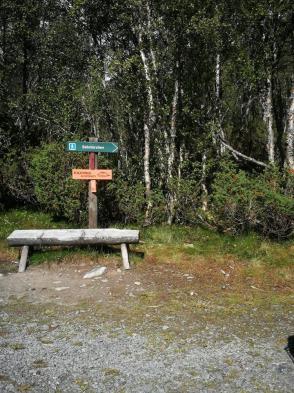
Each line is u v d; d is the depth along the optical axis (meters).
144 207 9.95
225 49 9.78
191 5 9.02
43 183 9.49
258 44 9.94
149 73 10.05
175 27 9.54
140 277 6.45
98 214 9.58
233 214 8.55
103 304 5.36
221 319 4.93
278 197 7.98
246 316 5.03
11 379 3.54
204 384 3.50
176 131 10.68
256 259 7.35
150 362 3.86
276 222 8.22
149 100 10.23
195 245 8.22
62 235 6.82
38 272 6.65
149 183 10.32
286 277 6.58
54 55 13.91
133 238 6.77
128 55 11.72
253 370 3.74
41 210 11.16
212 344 4.25
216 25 8.94
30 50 14.61
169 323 4.79
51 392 3.36
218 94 10.38
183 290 5.93
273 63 9.97
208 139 10.28
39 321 4.81
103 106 11.34
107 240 6.77
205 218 9.41
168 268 6.94
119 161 10.88
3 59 14.19
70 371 3.69
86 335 4.44
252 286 6.18
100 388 3.42
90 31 12.91
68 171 9.28
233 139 12.70
